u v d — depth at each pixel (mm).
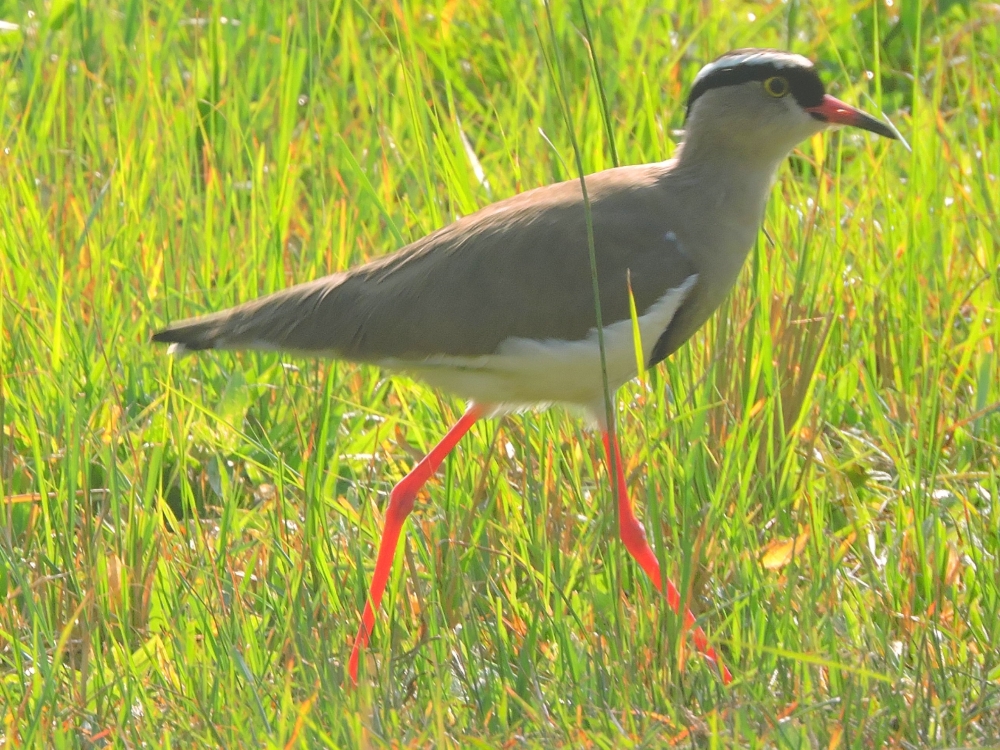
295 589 9367
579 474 10641
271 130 14500
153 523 9922
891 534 10375
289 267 12875
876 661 9000
